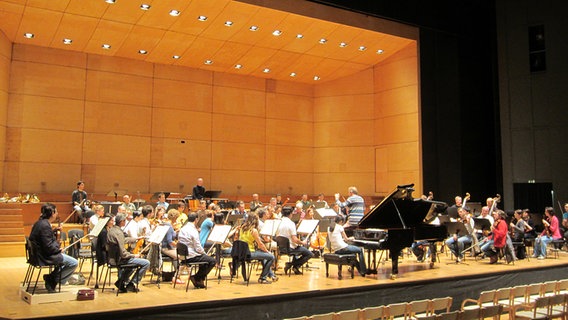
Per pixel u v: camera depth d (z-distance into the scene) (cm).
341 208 1385
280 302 706
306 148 2006
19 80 1532
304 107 2017
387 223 864
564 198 1565
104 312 584
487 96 1712
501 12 1727
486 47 1733
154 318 616
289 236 903
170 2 1290
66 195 1562
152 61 1739
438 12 1583
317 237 1167
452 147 1622
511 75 1694
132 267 712
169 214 857
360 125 1909
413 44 1673
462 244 1105
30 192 1527
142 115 1719
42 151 1552
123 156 1675
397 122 1748
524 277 994
